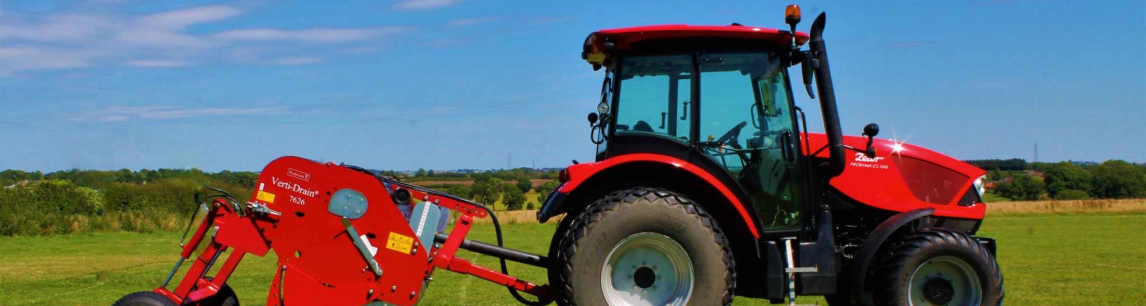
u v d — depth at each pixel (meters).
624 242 5.61
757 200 5.99
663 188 6.06
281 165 5.46
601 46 6.07
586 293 5.56
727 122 5.98
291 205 5.43
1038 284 10.33
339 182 5.44
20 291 9.26
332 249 5.42
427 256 5.50
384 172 6.51
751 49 6.00
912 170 6.48
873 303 6.11
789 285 5.82
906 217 5.95
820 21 5.73
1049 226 24.59
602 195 6.06
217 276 5.45
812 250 5.88
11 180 20.17
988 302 5.94
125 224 19.38
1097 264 13.10
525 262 6.06
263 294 8.91
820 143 6.21
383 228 5.46
